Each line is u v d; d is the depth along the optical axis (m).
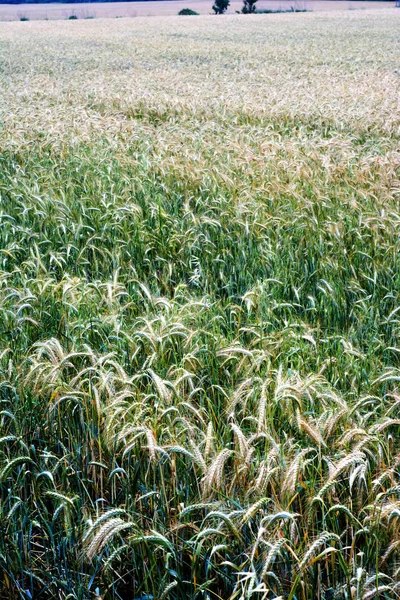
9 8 118.62
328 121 12.38
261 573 2.27
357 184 7.80
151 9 100.38
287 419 3.17
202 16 58.88
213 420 3.21
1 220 6.68
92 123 11.41
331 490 2.71
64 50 29.16
